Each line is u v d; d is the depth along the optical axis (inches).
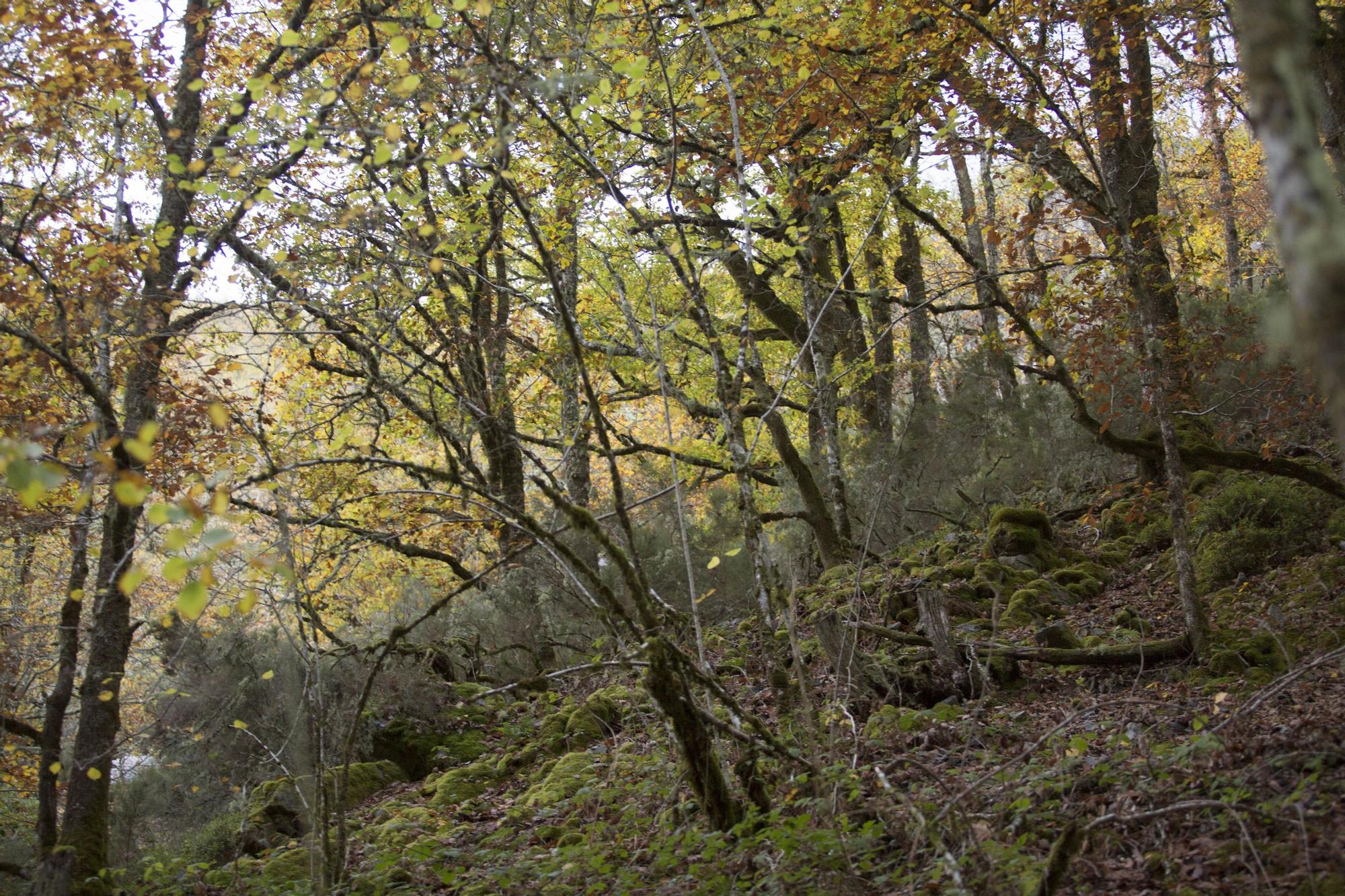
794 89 307.4
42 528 273.6
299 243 306.3
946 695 269.3
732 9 319.6
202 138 334.0
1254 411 429.1
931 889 142.9
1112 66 394.3
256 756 335.9
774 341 689.6
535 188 395.9
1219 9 343.6
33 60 262.4
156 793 331.3
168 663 338.3
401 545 430.3
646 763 251.1
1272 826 138.6
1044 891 133.2
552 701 387.2
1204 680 247.0
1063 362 320.5
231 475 124.3
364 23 285.4
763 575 207.6
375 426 358.6
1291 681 168.6
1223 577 330.0
